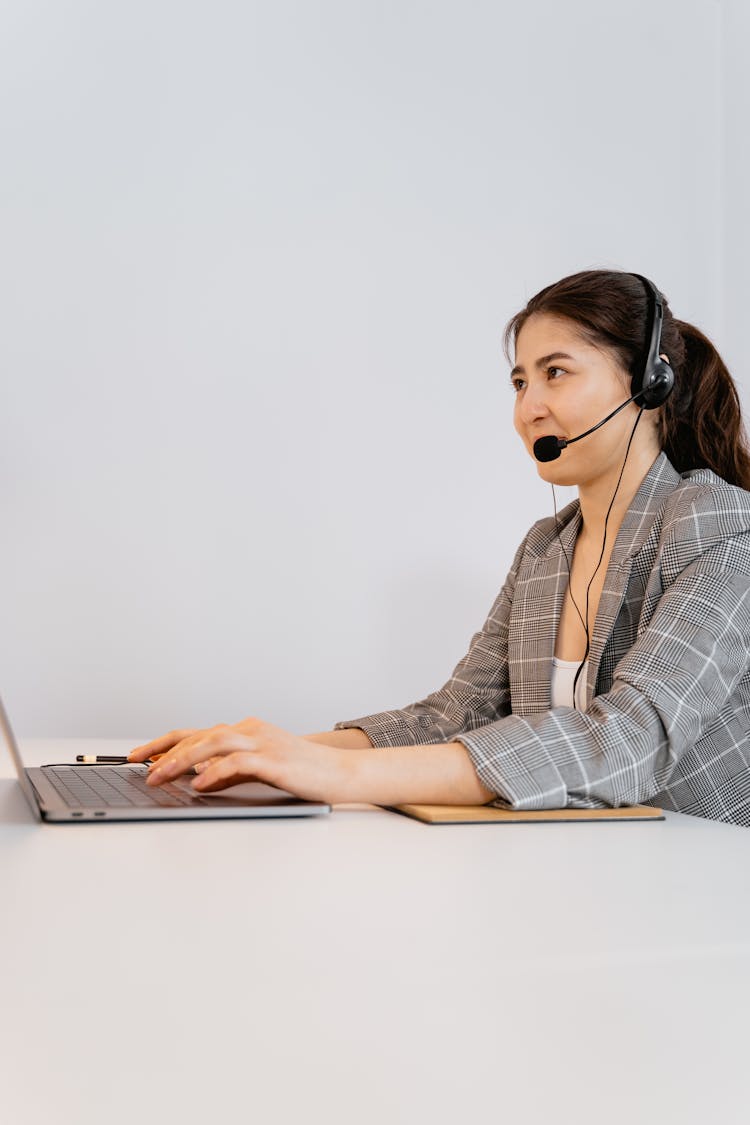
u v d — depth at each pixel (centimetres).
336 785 83
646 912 50
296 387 221
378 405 227
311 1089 29
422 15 236
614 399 121
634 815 88
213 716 212
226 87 219
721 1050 33
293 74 224
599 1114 28
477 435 235
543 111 246
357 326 226
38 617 202
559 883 57
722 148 266
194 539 212
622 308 119
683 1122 28
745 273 261
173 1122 26
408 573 227
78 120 208
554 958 42
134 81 212
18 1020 32
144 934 42
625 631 112
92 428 206
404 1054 31
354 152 228
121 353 209
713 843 75
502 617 139
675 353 126
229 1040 31
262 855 62
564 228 247
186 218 214
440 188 235
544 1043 33
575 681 119
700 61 265
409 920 47
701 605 100
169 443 211
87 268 207
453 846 69
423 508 229
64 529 204
